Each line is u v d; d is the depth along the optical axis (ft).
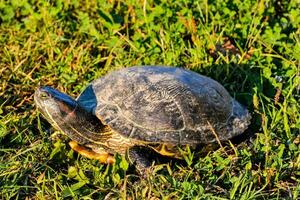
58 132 15.62
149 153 14.87
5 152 15.28
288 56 18.42
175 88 14.73
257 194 13.60
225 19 19.56
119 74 15.30
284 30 19.54
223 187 14.15
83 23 20.12
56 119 14.55
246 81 17.80
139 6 20.13
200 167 14.46
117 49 18.94
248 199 13.21
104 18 19.75
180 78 15.10
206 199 13.34
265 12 19.95
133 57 18.63
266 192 13.97
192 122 14.53
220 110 15.15
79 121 14.60
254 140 15.69
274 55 18.03
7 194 13.76
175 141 14.25
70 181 14.39
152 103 14.46
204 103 14.87
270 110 16.58
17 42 19.83
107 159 14.93
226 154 14.94
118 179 13.92
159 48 18.88
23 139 15.75
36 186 14.05
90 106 14.92
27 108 17.12
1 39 20.03
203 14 19.90
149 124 14.26
